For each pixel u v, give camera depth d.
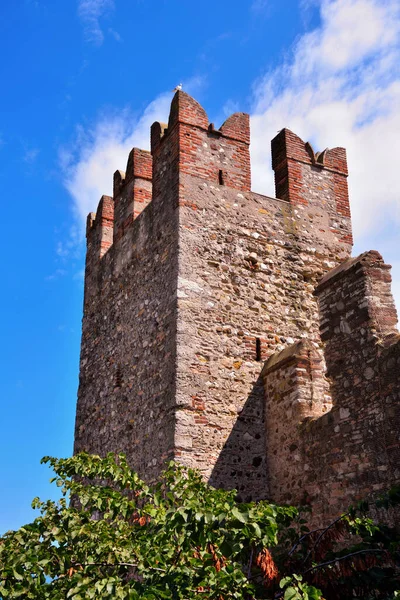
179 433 10.93
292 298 12.95
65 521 7.30
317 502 9.70
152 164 13.86
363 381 9.20
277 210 13.46
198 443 11.01
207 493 6.85
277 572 6.64
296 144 14.30
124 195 15.21
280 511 6.77
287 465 10.70
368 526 7.16
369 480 8.77
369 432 8.92
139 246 13.82
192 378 11.34
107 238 16.28
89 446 14.16
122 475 7.80
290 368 11.19
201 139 13.11
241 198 13.11
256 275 12.70
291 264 13.20
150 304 12.79
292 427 10.78
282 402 11.20
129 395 12.88
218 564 6.35
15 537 7.17
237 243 12.71
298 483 10.30
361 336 9.41
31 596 6.64
